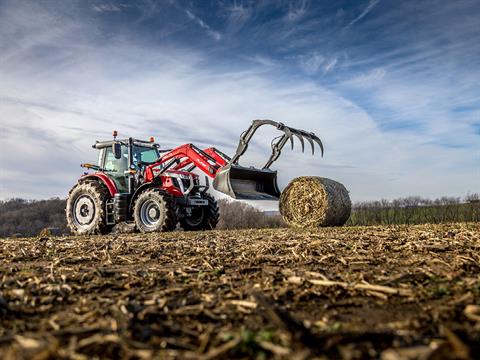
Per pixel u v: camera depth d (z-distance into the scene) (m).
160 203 9.41
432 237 5.11
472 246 4.19
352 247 4.30
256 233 7.14
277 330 1.61
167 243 5.39
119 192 10.46
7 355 1.40
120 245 5.18
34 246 5.48
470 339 1.40
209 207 10.66
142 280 2.83
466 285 2.39
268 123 9.21
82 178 10.89
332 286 2.47
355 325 1.78
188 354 1.42
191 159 9.93
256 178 10.00
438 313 1.84
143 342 1.54
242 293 2.35
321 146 9.78
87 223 10.53
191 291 2.48
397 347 1.43
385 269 3.09
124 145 10.76
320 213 9.33
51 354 1.35
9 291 2.50
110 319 1.85
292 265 3.37
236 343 1.42
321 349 1.42
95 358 1.38
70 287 2.58
